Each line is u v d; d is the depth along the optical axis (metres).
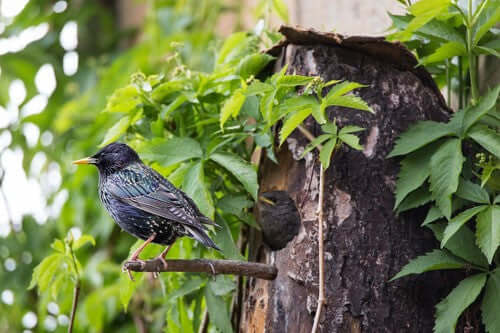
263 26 12.57
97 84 18.38
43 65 19.67
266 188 10.15
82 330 16.19
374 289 9.29
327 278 9.34
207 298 10.59
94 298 14.92
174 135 11.11
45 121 18.83
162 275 11.23
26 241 17.42
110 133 10.97
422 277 9.38
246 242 10.81
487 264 9.02
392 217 9.52
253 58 10.44
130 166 11.18
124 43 22.80
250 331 10.02
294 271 9.53
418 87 10.11
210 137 10.61
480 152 9.73
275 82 9.28
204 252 11.61
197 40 17.64
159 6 19.41
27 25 20.05
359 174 9.66
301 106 9.02
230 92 10.77
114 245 16.66
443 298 9.35
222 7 18.02
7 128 18.56
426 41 10.69
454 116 9.54
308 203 9.70
